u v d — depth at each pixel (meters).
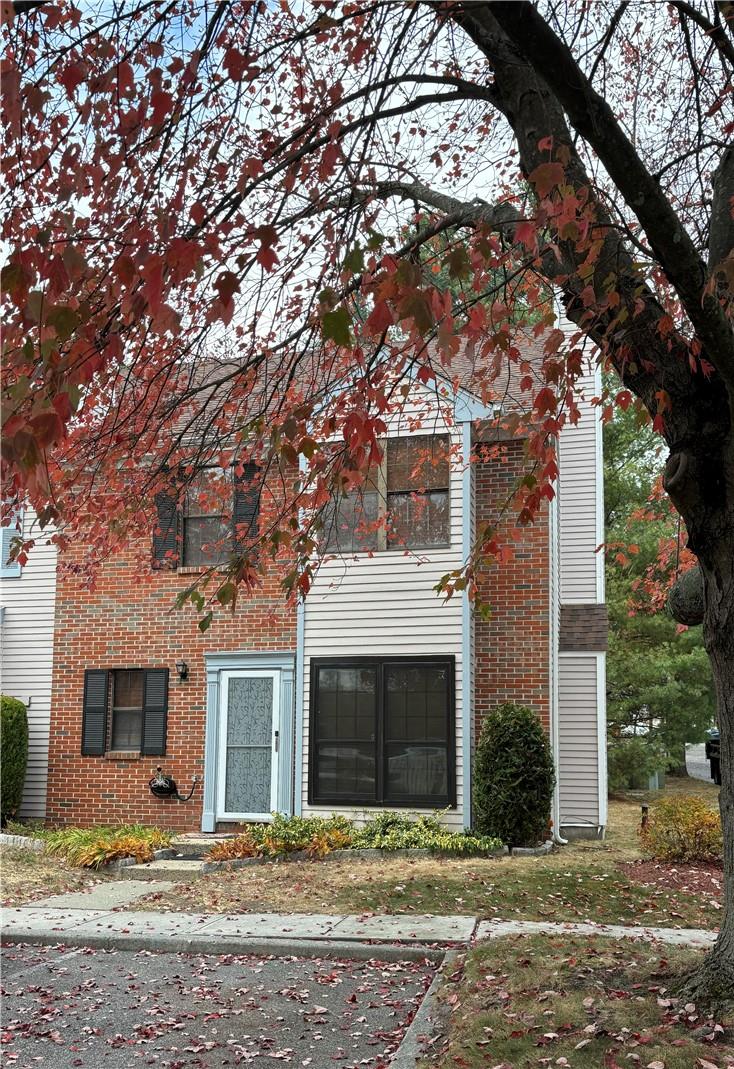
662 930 7.92
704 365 5.38
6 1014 6.45
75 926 8.66
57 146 5.10
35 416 2.88
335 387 7.81
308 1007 6.46
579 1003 5.64
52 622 15.15
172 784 13.85
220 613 14.09
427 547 12.84
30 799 14.78
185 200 6.16
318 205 6.11
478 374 7.66
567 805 14.19
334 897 9.50
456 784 12.31
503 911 8.67
